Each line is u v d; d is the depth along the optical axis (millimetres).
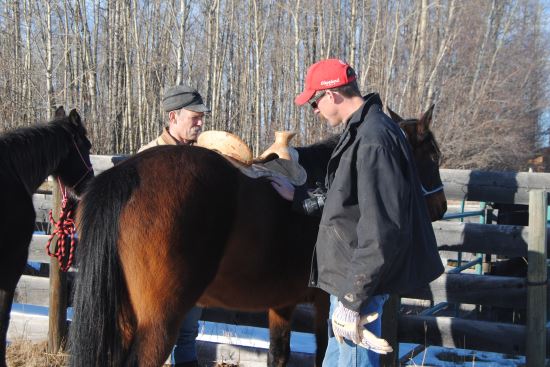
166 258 2551
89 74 19609
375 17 22828
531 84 24688
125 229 2527
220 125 19516
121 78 21297
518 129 22250
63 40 21953
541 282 3674
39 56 20609
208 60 18969
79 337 2465
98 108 20703
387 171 2287
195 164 2717
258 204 2877
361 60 20625
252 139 20484
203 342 4320
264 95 20594
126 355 2543
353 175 2412
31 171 3889
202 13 21469
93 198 2574
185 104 3697
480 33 23000
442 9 22844
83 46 21266
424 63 20188
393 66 20578
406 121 3650
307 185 3340
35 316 4684
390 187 2277
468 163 19422
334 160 2557
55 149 4062
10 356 4305
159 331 2535
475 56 22469
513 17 26062
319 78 2568
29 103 18500
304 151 3486
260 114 20250
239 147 3094
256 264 2891
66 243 4316
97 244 2504
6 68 18781
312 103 2643
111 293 2494
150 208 2561
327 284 2473
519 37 25203
